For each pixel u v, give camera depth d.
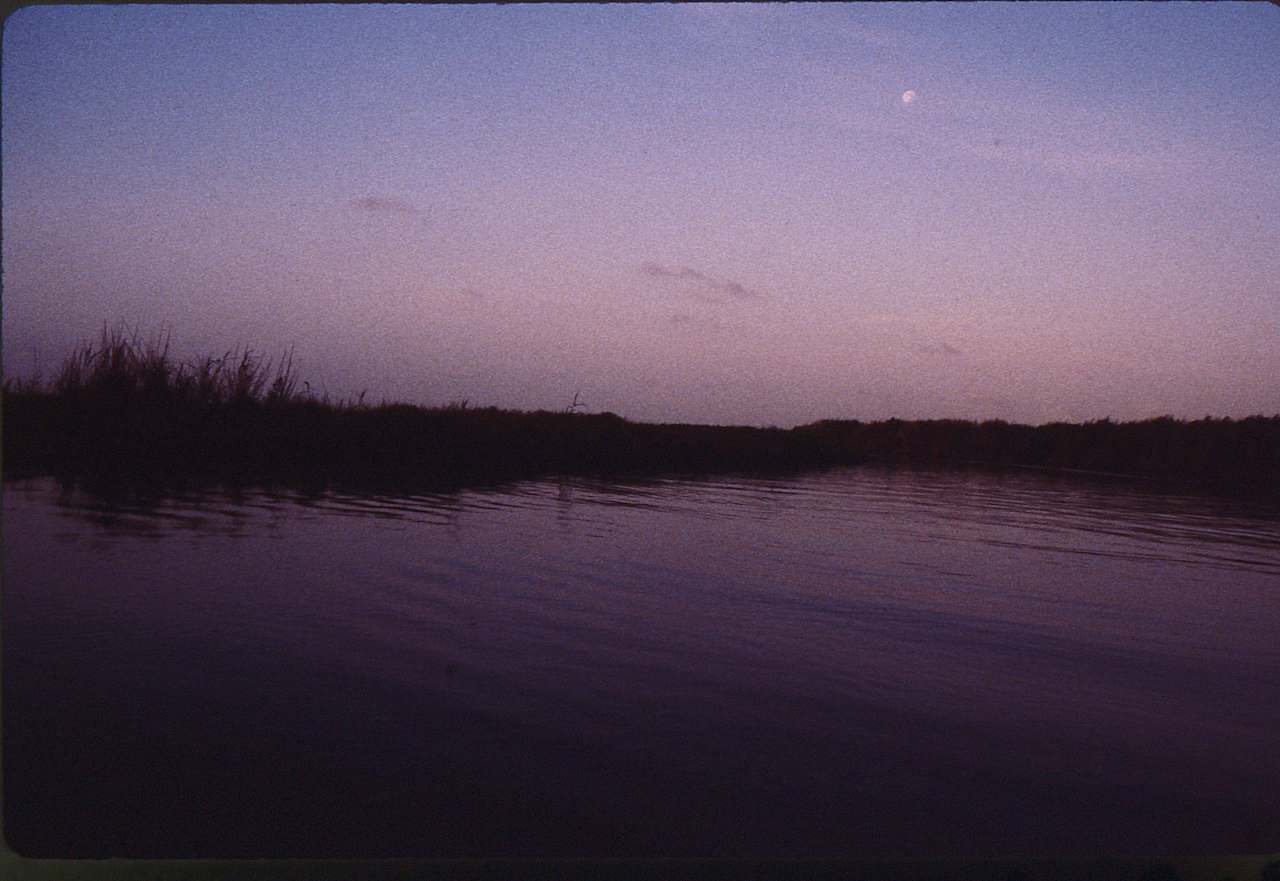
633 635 4.06
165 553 4.70
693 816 2.55
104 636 3.52
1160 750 3.12
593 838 2.43
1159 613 5.07
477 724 3.01
